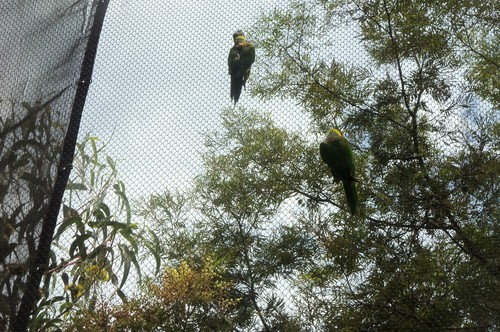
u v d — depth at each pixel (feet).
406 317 8.55
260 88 10.80
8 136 9.39
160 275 9.36
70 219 9.71
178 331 8.79
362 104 10.68
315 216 9.93
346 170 9.54
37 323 9.30
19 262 8.60
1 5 10.54
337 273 9.46
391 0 10.85
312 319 8.89
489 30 10.36
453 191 9.27
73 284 9.54
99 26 10.54
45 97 9.57
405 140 10.17
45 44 10.06
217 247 9.87
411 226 9.36
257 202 10.12
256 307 9.20
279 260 9.65
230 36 10.91
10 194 8.95
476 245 8.75
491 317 8.27
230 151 10.31
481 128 9.52
